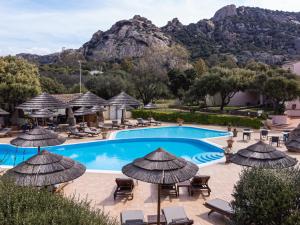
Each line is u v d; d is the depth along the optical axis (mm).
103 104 31562
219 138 25594
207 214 10258
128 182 11617
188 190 12219
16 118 31688
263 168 7965
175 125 33656
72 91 49688
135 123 34406
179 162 8781
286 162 10312
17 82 30312
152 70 52656
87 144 24250
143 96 52062
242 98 49250
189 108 44562
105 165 19172
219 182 13719
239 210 7516
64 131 29016
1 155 21000
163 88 52281
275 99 35938
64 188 12828
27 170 8375
